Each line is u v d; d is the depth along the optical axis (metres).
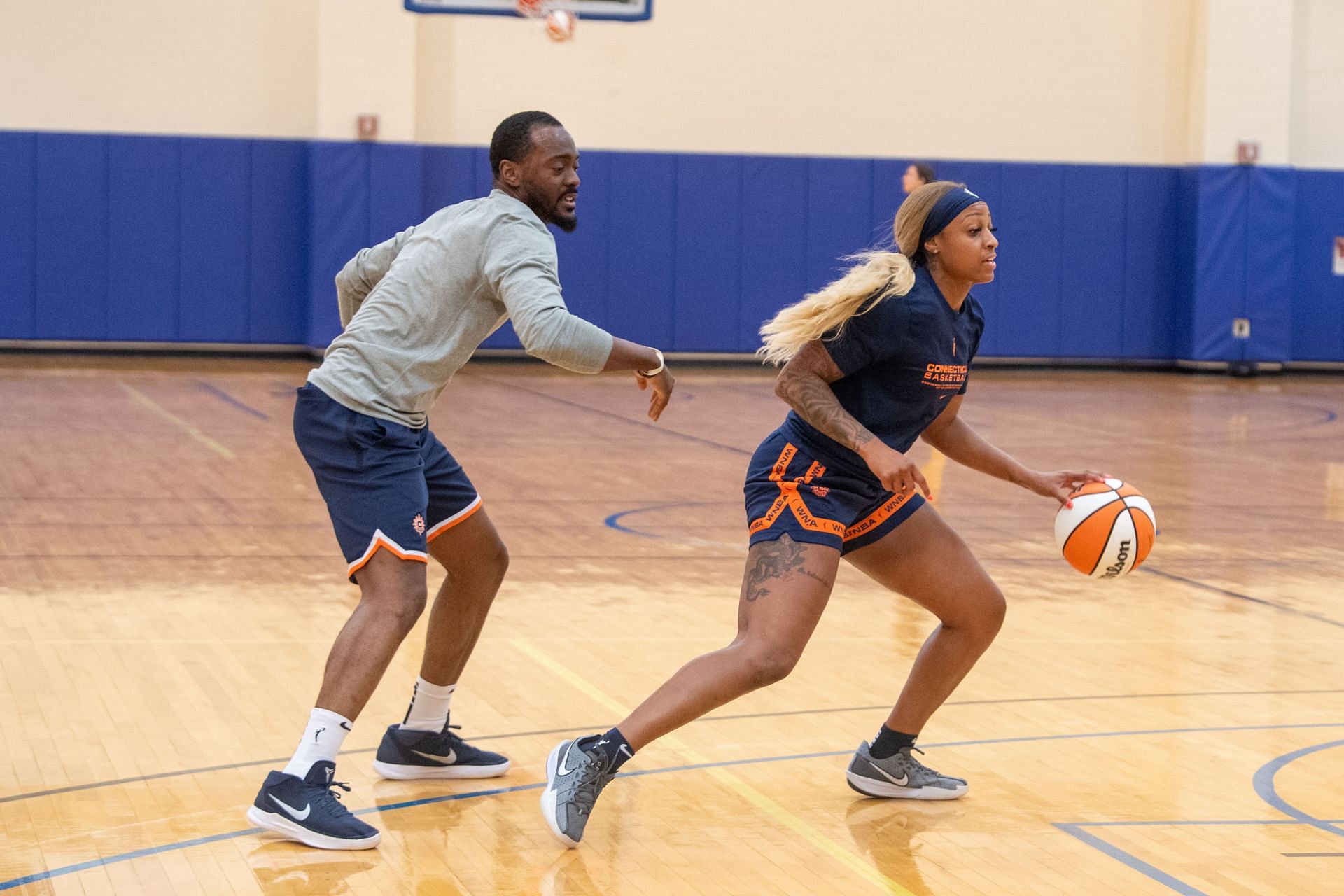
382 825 6.53
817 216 33.50
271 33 31.39
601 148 32.69
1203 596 11.98
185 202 31.44
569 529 14.52
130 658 9.33
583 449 20.38
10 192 30.84
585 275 32.91
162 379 27.89
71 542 13.22
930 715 7.00
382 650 6.35
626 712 8.38
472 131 32.22
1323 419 25.73
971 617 6.82
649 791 7.09
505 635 10.21
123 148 31.08
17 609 10.62
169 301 31.67
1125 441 22.38
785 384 6.41
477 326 6.62
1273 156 33.84
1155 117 34.31
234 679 8.88
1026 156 34.00
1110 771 7.50
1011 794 7.12
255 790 6.91
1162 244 34.66
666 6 32.59
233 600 11.06
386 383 6.48
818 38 33.16
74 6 30.67
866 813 6.82
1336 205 34.59
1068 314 34.50
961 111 33.72
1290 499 17.22
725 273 33.41
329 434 6.48
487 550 7.00
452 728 7.29
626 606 11.27
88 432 20.58
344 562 12.62
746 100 33.09
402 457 6.52
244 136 31.52
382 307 6.57
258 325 32.06
